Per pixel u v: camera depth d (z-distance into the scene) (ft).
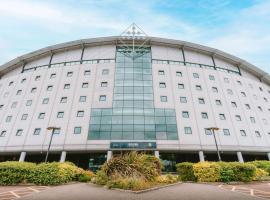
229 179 44.42
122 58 108.58
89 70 104.12
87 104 93.09
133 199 23.67
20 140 87.86
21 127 91.56
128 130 86.17
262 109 108.27
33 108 95.96
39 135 87.56
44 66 114.21
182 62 112.68
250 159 100.48
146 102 93.66
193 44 116.26
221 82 107.86
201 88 102.58
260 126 100.48
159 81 100.58
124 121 88.22
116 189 31.58
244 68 127.44
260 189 32.94
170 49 116.47
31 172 41.78
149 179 38.24
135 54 110.32
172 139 85.51
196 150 84.48
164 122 89.20
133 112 90.53
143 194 27.30
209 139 87.76
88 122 88.22
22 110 96.78
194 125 90.27
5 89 109.81
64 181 43.04
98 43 115.14
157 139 84.94
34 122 91.61
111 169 38.52
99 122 88.07
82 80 100.83
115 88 97.14
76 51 115.85
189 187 35.68
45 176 41.09
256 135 96.22
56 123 89.30
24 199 25.03
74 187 36.45
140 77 101.19
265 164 63.00
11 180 40.27
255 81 119.24
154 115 90.58
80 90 97.66
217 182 44.19
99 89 97.19
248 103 105.81
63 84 100.94
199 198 24.32
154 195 26.45
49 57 117.70
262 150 92.32
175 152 87.45
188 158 90.12
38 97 99.09
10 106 100.48
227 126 93.56
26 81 107.34
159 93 96.84
